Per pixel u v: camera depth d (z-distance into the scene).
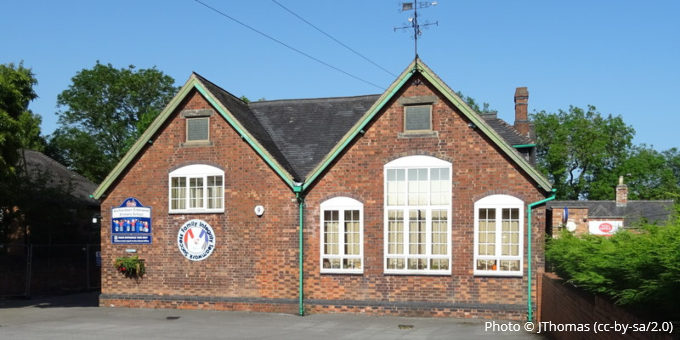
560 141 55.19
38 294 26.45
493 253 17.75
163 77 52.56
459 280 17.89
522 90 26.45
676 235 6.82
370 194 18.72
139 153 20.72
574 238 12.92
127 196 20.75
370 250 18.58
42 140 47.91
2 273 25.16
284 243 19.16
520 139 20.77
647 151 59.44
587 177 56.47
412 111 18.69
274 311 19.05
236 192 19.69
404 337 14.88
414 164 18.48
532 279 17.38
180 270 20.05
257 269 19.33
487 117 22.41
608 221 21.69
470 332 15.52
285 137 21.80
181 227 20.11
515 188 17.70
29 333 15.58
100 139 50.06
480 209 17.92
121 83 49.50
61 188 31.17
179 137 20.38
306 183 19.00
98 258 27.53
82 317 18.44
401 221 18.47
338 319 17.75
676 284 6.38
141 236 20.48
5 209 27.72
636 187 55.91
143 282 20.41
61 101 49.62
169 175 20.38
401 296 18.25
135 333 15.58
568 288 11.92
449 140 18.28
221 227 19.75
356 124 18.77
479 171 18.00
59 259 28.00
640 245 7.44
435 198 18.30
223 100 20.84
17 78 23.09
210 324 17.00
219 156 19.95
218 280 19.66
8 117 20.56
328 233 18.95
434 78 18.28
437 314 17.94
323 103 23.38
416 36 18.53
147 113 47.66
